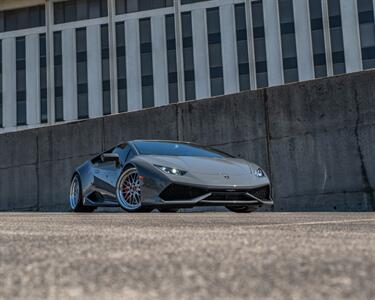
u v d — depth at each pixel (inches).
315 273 44.1
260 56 1015.0
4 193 400.2
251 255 55.5
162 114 328.2
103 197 225.0
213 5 1052.5
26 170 391.5
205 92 1040.2
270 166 278.7
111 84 1105.4
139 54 1097.4
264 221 128.7
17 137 400.2
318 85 267.1
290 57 997.8
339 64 970.1
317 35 986.7
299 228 97.4
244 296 35.7
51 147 380.8
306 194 265.3
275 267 47.4
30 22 1179.3
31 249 63.6
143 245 66.1
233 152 293.7
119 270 47.1
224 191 184.4
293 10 1003.3
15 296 37.3
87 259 54.1
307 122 268.5
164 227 102.4
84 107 1117.7
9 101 1162.0
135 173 200.8
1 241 74.3
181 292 37.2
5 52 1181.7
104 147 355.3
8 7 1182.3
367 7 965.2
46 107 1141.1
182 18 1072.2
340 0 978.1
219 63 1038.4
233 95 297.3
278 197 273.6
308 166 266.1
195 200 179.3
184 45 1065.5
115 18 1120.2
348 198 252.8
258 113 286.4
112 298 35.9
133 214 179.8
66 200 367.9
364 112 251.6
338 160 257.4
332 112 261.3
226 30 1039.6
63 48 1148.5
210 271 45.7
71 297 36.5
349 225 107.3
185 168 188.1
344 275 43.0
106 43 1123.9
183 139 316.8
